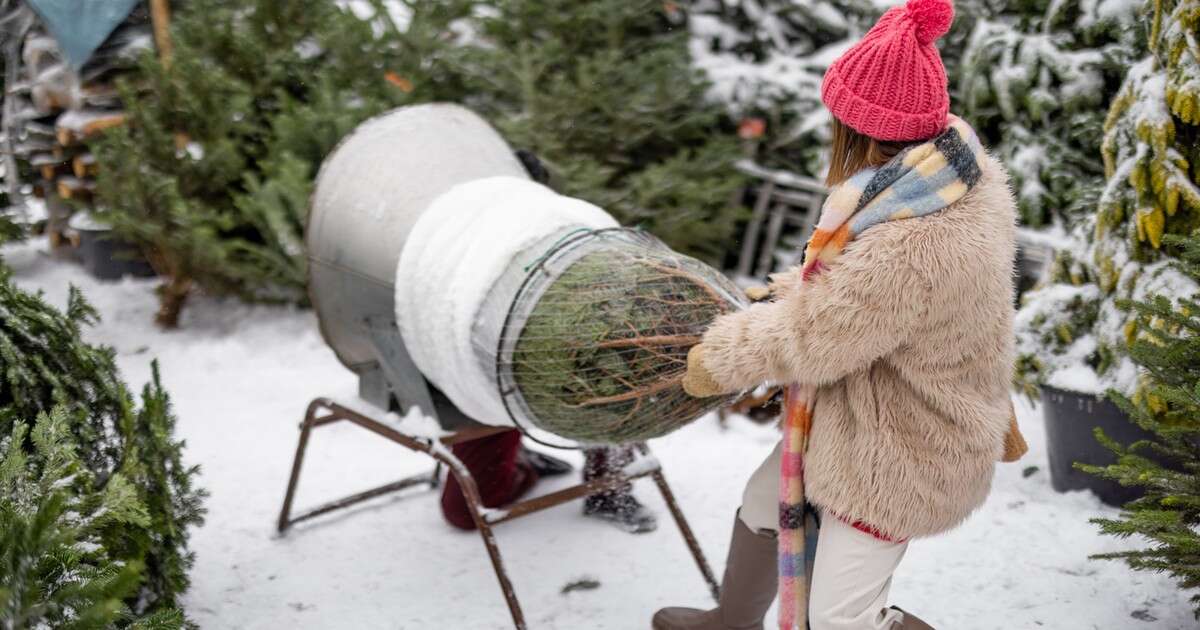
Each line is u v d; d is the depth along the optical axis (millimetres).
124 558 2520
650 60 5391
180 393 4750
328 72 5430
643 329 2455
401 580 3221
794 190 5727
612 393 2516
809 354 2025
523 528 3533
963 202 2008
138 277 5941
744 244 5723
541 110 5375
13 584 1819
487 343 2627
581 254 2631
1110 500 3457
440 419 3039
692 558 3332
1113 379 3270
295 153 5113
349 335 3156
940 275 1958
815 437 2162
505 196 2887
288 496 3449
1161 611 2910
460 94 5746
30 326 2637
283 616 3027
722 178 5547
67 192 5789
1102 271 3338
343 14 5477
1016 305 4812
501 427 3014
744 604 2545
